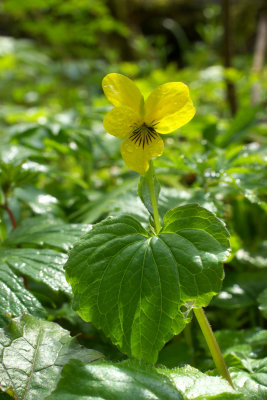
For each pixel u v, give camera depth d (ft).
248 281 0.78
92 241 0.52
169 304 0.49
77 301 0.50
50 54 2.72
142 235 0.52
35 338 0.53
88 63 2.54
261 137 1.44
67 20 2.31
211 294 0.49
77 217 0.81
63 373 0.46
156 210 0.53
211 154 0.79
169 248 0.50
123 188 0.79
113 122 0.52
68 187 1.10
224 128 1.47
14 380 0.49
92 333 0.68
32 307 0.56
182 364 0.64
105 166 1.14
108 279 0.50
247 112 1.20
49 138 1.02
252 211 0.96
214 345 0.52
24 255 0.61
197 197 0.73
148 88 1.58
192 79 1.94
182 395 0.47
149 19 3.69
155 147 0.52
